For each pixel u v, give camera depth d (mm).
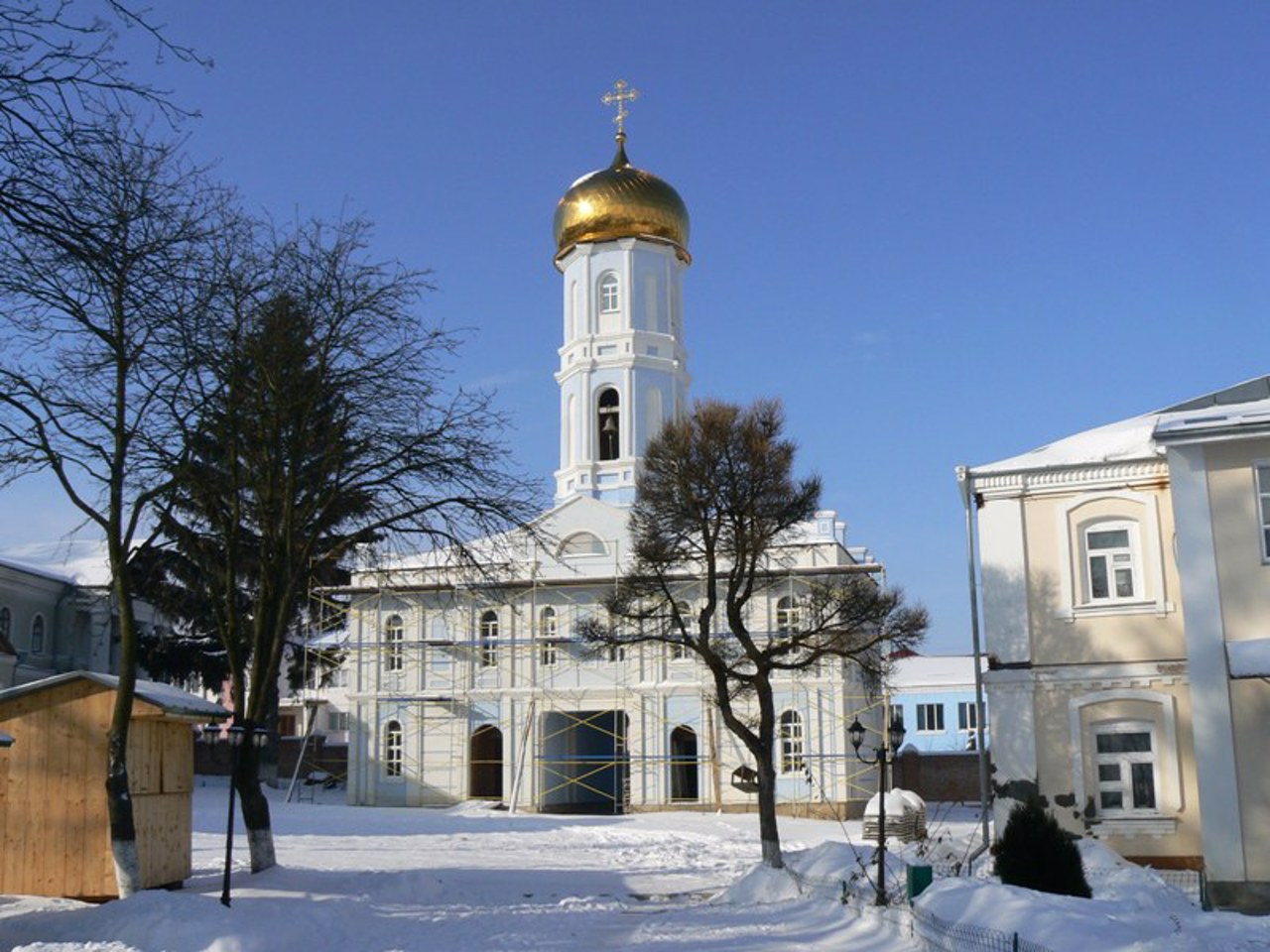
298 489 25984
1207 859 22578
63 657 64875
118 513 21359
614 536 58188
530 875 31531
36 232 13859
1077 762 27188
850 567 54188
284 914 19766
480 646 58469
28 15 12758
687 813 52969
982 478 28672
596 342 61375
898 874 23891
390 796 58062
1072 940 14336
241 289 23656
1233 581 23234
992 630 28219
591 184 62250
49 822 22547
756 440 32562
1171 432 23531
